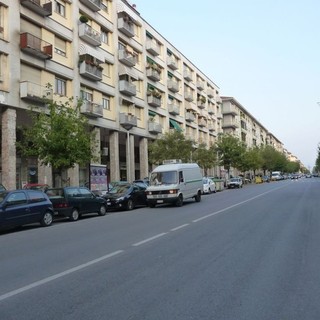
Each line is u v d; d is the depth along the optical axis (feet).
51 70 97.76
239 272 23.07
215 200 88.48
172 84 176.14
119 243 33.99
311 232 37.96
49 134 71.77
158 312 16.39
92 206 63.31
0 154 96.68
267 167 364.17
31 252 31.14
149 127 152.25
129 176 130.82
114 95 128.36
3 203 46.39
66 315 16.19
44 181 94.94
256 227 41.88
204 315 16.02
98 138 118.21
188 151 143.43
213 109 251.60
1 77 82.84
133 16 141.90
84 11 114.01
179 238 35.70
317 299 18.03
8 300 18.39
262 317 15.81
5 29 84.38
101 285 20.59
